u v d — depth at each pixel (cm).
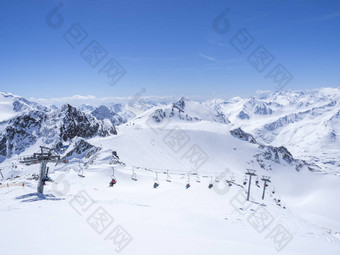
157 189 4666
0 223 1084
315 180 18525
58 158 2558
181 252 990
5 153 16112
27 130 18050
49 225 1129
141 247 996
